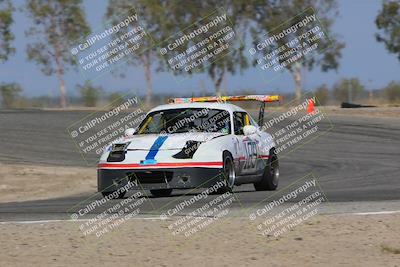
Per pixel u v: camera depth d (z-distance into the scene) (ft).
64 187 183.93
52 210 125.29
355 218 106.32
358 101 565.94
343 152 270.87
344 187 164.66
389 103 552.00
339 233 95.91
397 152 266.16
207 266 79.25
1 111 427.33
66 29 554.87
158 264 80.48
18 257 84.69
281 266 78.84
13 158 260.21
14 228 103.45
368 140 299.38
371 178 189.37
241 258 82.84
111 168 136.56
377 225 100.42
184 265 79.77
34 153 273.33
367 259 81.56
